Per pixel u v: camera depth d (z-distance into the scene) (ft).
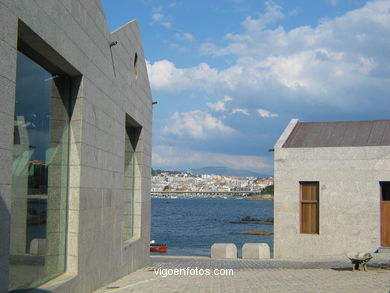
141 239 53.93
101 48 35.63
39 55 26.61
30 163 26.02
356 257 45.29
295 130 73.10
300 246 65.77
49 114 28.58
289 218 66.59
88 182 32.40
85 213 31.68
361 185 63.41
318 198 66.03
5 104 19.94
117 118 41.37
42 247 27.45
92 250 33.53
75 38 29.17
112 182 39.68
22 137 25.05
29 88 25.93
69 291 28.27
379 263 51.01
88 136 32.32
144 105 55.31
